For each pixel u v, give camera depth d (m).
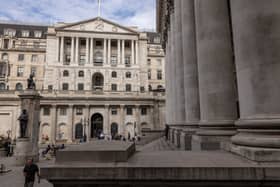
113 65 69.06
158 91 63.47
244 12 5.51
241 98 5.61
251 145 5.07
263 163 4.62
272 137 4.82
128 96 59.91
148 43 85.88
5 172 20.34
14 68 74.44
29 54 76.44
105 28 70.88
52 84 64.50
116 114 59.78
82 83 66.12
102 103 58.69
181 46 17.45
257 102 5.11
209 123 8.33
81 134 57.34
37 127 26.11
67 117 57.41
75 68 66.38
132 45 71.50
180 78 17.28
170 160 5.10
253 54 5.24
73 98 57.38
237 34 5.74
